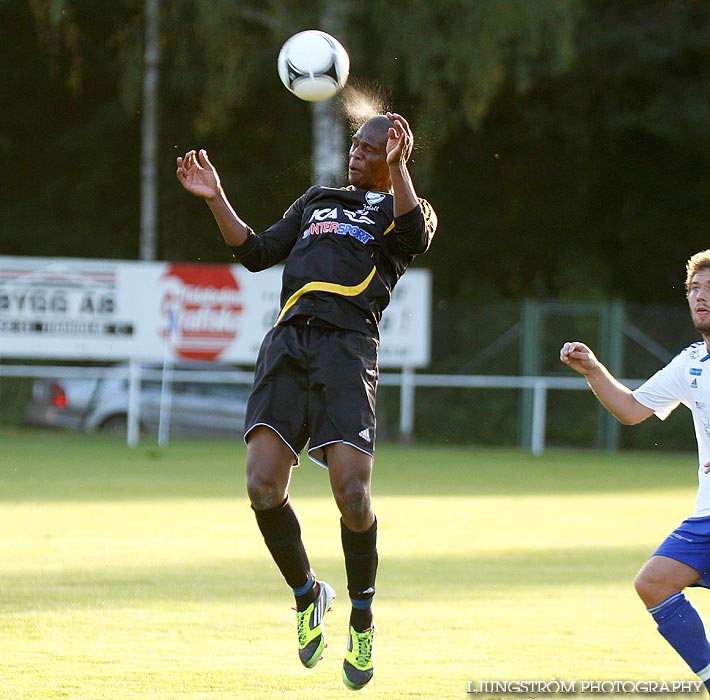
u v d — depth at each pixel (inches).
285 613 1140.5
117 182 4630.9
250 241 869.2
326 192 881.5
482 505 2124.8
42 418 3710.6
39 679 884.0
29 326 3348.9
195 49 4033.0
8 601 1179.3
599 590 1291.8
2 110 4584.2
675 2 4485.7
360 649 853.2
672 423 3786.9
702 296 843.4
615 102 4630.9
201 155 866.1
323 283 848.9
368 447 834.2
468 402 3858.3
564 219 4790.8
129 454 3034.0
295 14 3890.3
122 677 895.1
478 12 3678.6
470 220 4751.5
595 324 3737.7
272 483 832.3
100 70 4525.1
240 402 3678.6
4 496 2111.2
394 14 3747.5
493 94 3777.1
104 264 3361.2
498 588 1296.8
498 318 3821.4
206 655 972.6
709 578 831.1
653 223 4746.6
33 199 4655.5
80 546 1553.9
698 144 4530.0
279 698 848.3
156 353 3376.0
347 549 847.1
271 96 4517.7
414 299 3486.7
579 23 4328.3
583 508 2101.4
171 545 1573.6
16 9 4333.2
